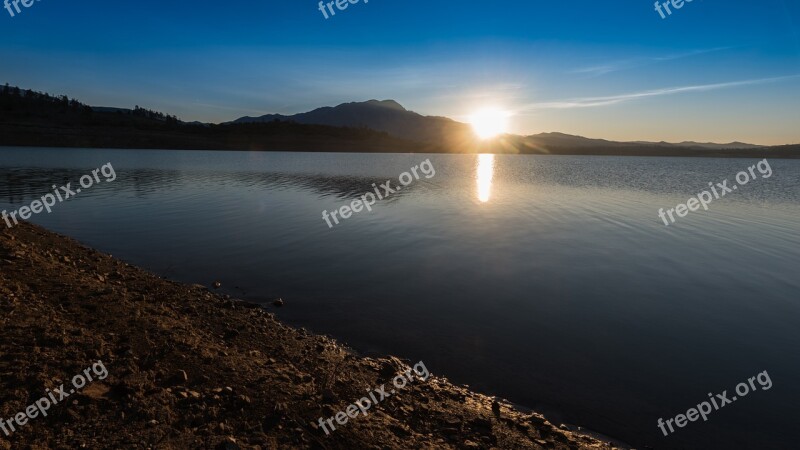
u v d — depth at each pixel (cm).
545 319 991
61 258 1038
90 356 527
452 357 802
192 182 3909
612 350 849
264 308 1003
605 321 989
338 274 1288
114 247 1518
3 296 638
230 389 518
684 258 1577
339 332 893
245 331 795
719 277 1351
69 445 389
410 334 894
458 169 7581
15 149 8894
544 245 1741
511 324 958
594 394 697
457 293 1148
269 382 561
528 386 715
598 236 1947
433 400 638
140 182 3775
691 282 1298
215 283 1151
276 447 439
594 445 573
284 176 4766
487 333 908
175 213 2270
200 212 2317
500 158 14850
